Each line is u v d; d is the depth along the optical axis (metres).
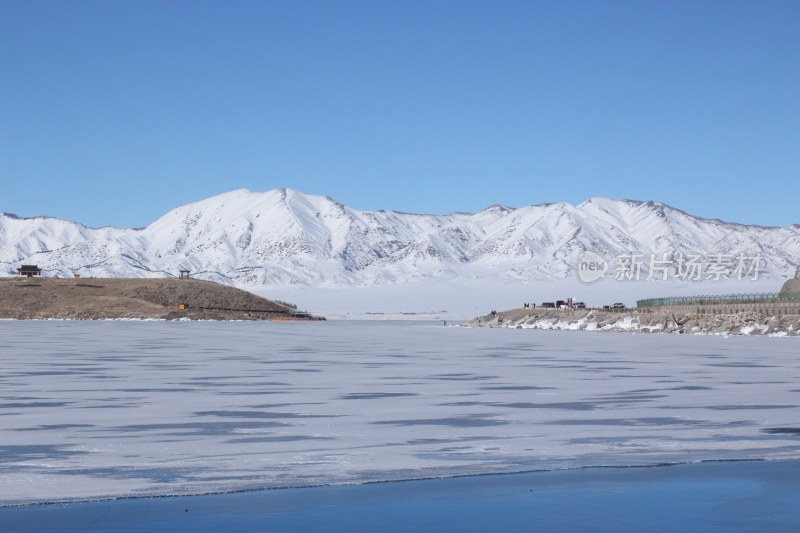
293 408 30.89
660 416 28.78
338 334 105.62
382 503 17.69
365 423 27.36
